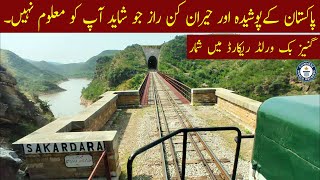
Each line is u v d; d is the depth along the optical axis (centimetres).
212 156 664
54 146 527
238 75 5597
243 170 603
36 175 542
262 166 261
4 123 1416
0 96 1491
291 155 208
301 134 194
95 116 891
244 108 984
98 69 12394
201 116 1157
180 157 691
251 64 5772
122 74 8106
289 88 4500
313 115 188
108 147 529
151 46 11238
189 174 592
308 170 186
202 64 8531
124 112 1327
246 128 923
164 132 934
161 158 684
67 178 542
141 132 948
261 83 4797
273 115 239
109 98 1226
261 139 262
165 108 1375
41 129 629
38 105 2100
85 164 537
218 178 570
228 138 836
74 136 557
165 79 3856
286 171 216
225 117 1119
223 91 1309
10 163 323
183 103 1504
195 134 862
